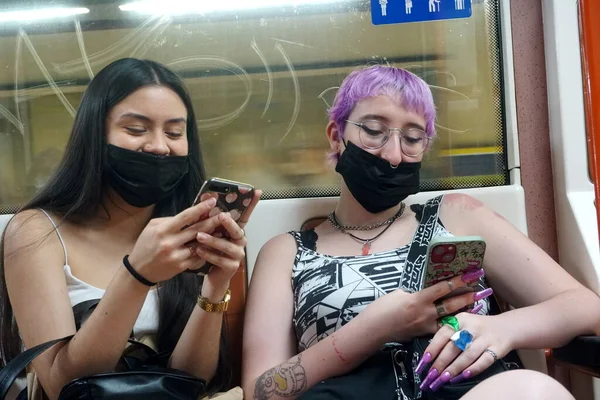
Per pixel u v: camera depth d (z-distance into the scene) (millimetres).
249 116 1828
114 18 1848
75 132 1306
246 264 1682
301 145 1814
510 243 1358
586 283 1598
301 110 1818
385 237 1429
